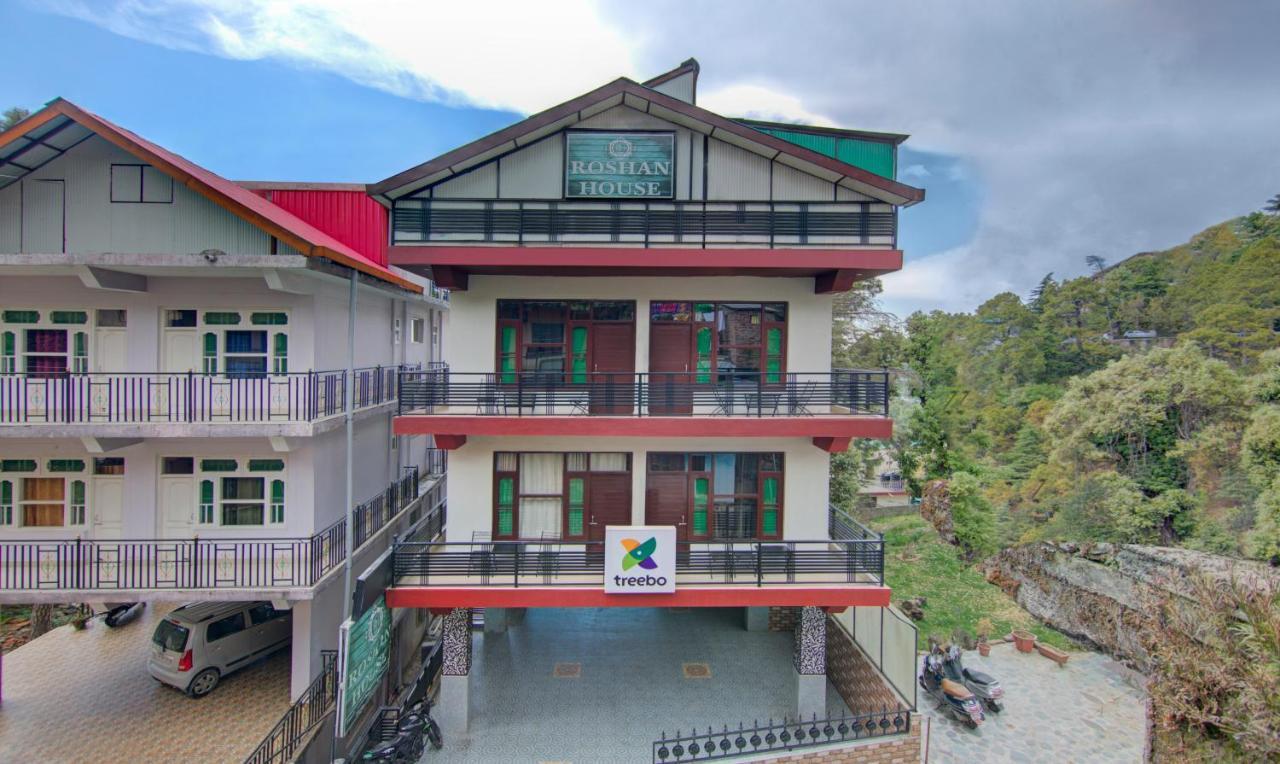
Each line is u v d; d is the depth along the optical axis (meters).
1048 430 25.78
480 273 11.59
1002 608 20.08
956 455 28.31
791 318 11.94
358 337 14.38
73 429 10.30
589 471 11.95
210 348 11.96
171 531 11.91
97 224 10.70
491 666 13.22
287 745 9.71
